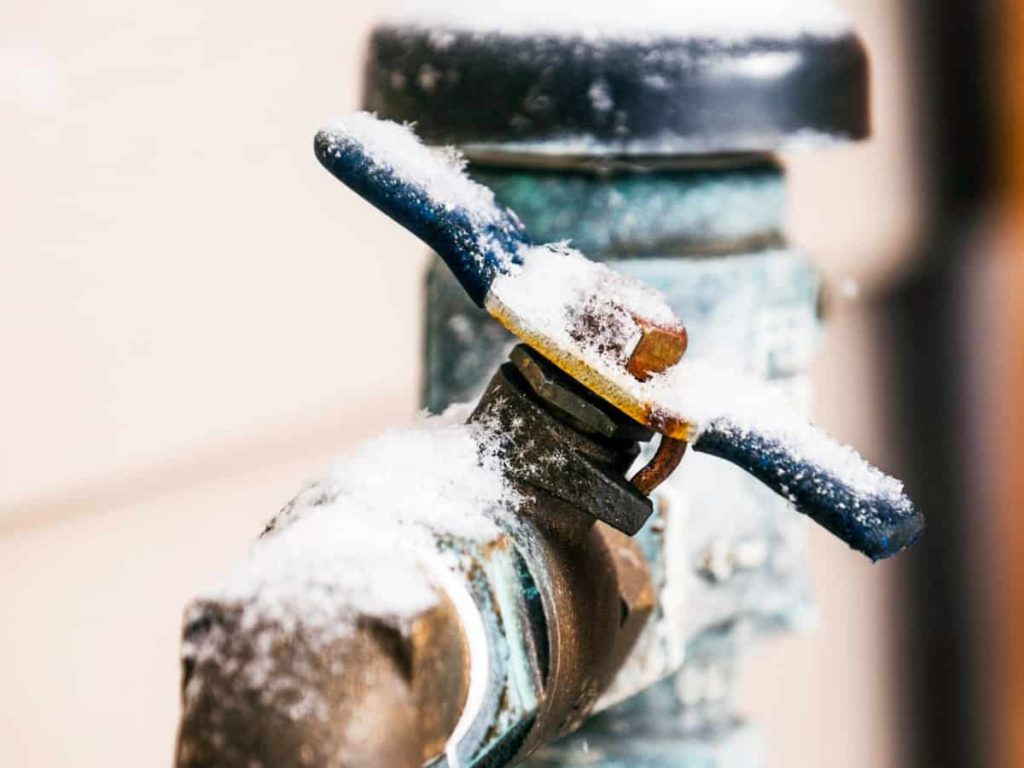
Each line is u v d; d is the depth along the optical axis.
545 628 0.35
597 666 0.37
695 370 0.35
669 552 0.42
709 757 0.46
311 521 0.34
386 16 0.44
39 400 0.55
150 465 0.59
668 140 0.42
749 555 0.45
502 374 0.36
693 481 0.44
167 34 0.58
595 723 0.46
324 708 0.32
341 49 0.65
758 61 0.42
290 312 0.64
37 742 0.56
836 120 0.43
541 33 0.42
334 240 0.65
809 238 0.86
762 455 0.34
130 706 0.59
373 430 0.68
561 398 0.35
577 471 0.35
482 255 0.35
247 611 0.32
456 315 0.44
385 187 0.35
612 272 0.35
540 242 0.44
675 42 0.42
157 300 0.58
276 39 0.62
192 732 0.32
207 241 0.60
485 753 0.34
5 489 0.54
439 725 0.33
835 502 0.33
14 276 0.54
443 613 0.33
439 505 0.35
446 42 0.42
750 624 0.45
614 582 0.37
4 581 0.54
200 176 0.60
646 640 0.42
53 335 0.55
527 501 0.36
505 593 0.34
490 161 0.44
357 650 0.32
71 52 0.55
